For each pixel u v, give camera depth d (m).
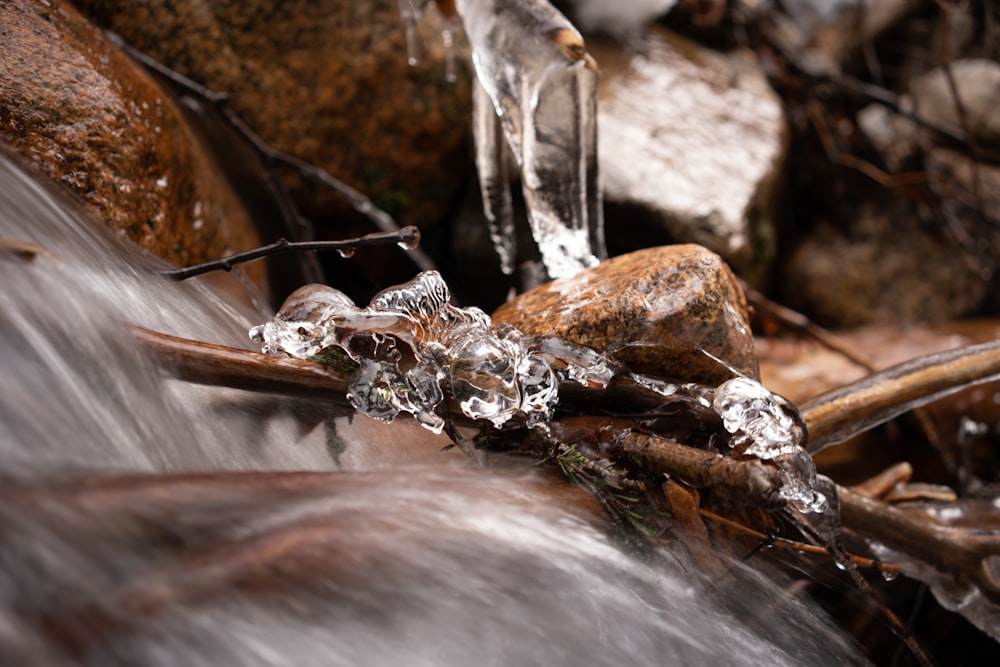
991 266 1.71
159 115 1.03
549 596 0.78
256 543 0.74
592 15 1.53
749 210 1.32
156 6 1.18
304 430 0.85
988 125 1.83
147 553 0.73
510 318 0.93
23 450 0.74
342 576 0.74
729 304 0.92
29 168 0.90
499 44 1.01
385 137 1.29
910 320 1.67
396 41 1.27
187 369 0.83
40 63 0.96
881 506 0.96
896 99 1.76
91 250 0.86
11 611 0.67
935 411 1.22
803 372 1.25
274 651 0.72
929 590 1.02
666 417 0.90
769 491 0.85
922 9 2.04
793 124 1.71
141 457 0.78
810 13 1.96
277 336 0.85
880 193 1.72
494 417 0.86
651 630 0.81
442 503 0.79
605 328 0.90
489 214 1.13
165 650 0.70
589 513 0.83
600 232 1.06
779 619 0.87
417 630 0.75
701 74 1.53
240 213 1.15
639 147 1.33
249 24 1.22
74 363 0.78
